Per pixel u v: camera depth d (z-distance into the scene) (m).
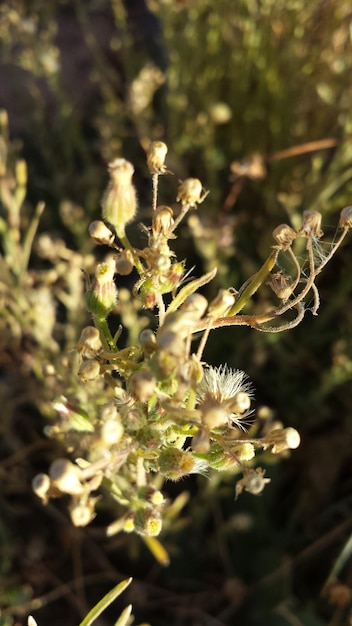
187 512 0.15
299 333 0.17
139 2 0.27
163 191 0.19
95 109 0.24
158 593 0.15
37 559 0.15
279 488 0.16
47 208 0.20
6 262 0.14
